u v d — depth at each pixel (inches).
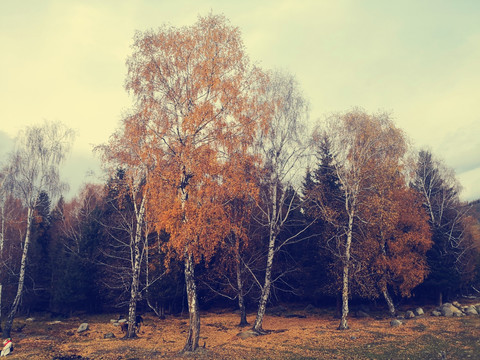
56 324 1487.5
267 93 1149.7
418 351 809.5
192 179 823.7
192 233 794.2
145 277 1685.5
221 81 886.4
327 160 1684.3
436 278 1594.5
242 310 1409.9
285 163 1202.0
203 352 826.8
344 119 1314.0
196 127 842.8
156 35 941.2
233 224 962.1
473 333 957.2
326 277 1727.4
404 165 1475.1
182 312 1818.4
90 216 1940.2
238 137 896.3
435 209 1926.7
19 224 1844.2
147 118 901.8
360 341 960.3
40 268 1939.0
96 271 1834.4
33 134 1306.6
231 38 932.6
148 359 788.0
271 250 1206.9
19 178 1284.4
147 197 907.4
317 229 1736.0
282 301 2048.5
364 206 1316.4
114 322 1523.1
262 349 888.9
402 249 1427.2
